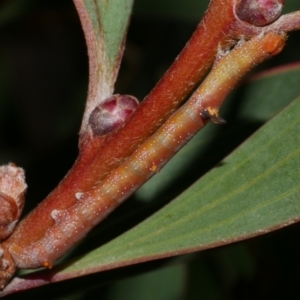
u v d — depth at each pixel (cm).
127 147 17
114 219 18
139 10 23
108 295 25
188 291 25
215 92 16
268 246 23
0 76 40
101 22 17
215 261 25
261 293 24
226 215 17
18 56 45
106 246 17
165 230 17
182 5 23
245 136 20
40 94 46
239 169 17
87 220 17
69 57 46
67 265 17
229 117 20
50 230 17
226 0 16
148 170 17
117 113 17
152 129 17
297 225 19
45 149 25
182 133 16
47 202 17
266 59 16
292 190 17
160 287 25
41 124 46
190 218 17
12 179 17
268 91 21
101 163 17
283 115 17
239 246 24
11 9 27
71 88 43
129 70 31
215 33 16
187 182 19
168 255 17
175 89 16
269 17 16
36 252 17
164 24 32
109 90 17
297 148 17
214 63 16
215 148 20
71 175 17
